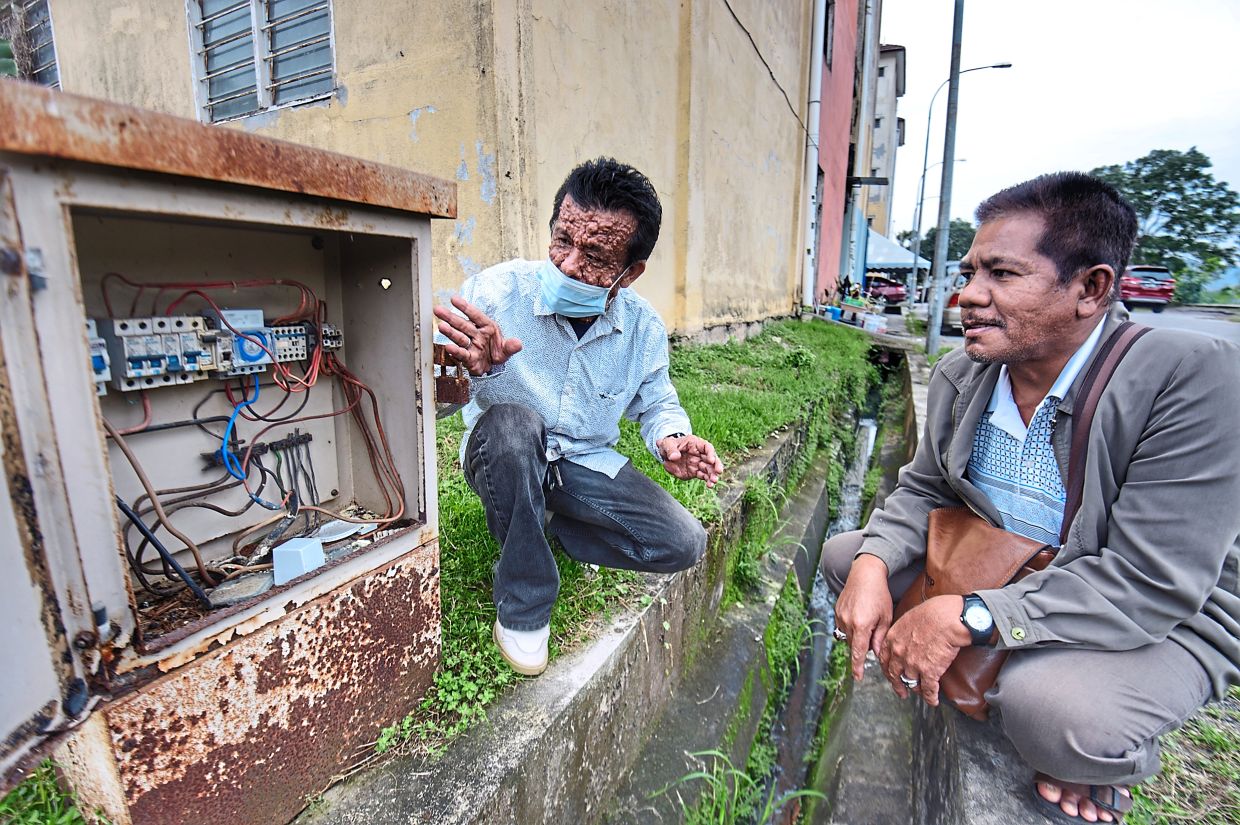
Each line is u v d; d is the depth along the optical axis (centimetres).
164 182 85
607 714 172
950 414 169
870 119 2200
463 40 345
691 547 173
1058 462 142
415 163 379
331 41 399
